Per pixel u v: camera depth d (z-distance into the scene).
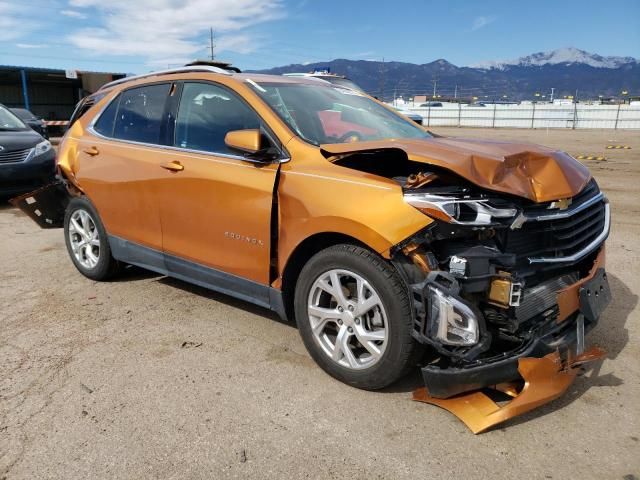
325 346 3.18
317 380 3.18
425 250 2.67
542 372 2.69
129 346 3.64
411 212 2.64
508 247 2.71
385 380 2.89
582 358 2.94
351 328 3.03
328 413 2.84
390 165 3.16
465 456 2.49
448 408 2.77
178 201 3.85
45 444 2.60
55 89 42.84
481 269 2.64
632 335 3.74
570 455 2.50
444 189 2.70
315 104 3.84
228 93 3.73
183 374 3.26
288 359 3.45
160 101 4.22
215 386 3.12
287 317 3.44
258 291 3.50
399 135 3.97
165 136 4.09
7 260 5.69
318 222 2.98
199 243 3.79
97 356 3.50
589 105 45.78
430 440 2.61
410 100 90.69
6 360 3.45
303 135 3.39
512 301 2.62
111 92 4.86
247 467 2.44
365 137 3.70
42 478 2.37
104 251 4.73
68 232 5.06
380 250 2.72
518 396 2.65
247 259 3.48
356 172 2.98
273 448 2.57
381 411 2.85
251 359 3.45
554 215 2.78
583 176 3.13
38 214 5.51
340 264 2.96
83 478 2.37
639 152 18.69
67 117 43.88
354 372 3.01
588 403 2.91
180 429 2.71
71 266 5.46
